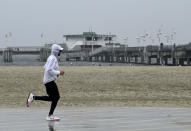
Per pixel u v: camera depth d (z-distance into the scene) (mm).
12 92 40781
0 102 30531
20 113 17922
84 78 53250
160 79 52312
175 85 46594
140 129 13109
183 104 28328
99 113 17891
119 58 199625
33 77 55812
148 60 172750
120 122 14773
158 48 165375
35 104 28250
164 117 16266
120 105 27781
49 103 28906
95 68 77312
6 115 17109
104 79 52625
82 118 15969
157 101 31484
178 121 15039
